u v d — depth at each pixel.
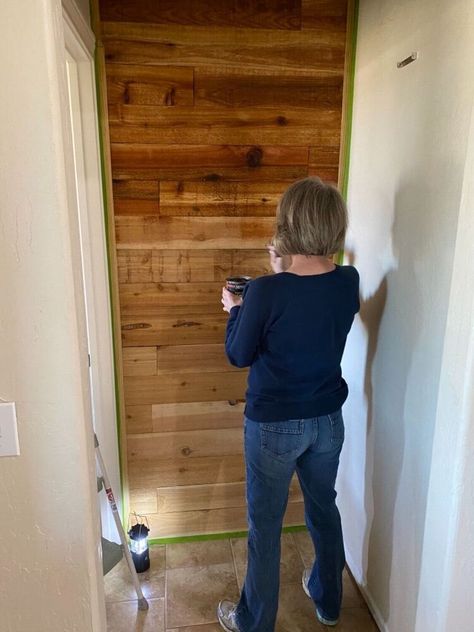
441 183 1.27
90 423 1.03
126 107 1.75
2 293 0.87
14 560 1.00
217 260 1.94
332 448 1.55
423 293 1.38
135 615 1.86
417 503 1.46
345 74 1.82
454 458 1.16
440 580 1.25
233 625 1.77
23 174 0.82
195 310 1.98
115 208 1.84
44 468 0.96
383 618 1.73
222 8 1.71
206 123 1.81
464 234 1.08
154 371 2.03
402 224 1.49
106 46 1.69
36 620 1.05
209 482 2.20
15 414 0.92
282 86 1.81
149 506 2.19
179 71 1.75
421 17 1.35
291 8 1.74
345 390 1.58
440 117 1.27
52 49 0.79
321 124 1.87
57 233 0.85
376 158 1.67
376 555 1.78
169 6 1.69
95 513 1.06
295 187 1.40
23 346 0.89
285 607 1.89
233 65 1.77
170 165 1.83
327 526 1.69
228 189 1.88
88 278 1.84
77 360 0.92
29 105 0.80
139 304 1.95
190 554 2.16
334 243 1.40
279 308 1.37
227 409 2.12
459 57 1.18
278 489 1.53
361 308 1.83
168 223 1.88
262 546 1.59
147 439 2.11
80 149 1.72
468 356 1.09
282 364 1.43
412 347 1.46
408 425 1.50
